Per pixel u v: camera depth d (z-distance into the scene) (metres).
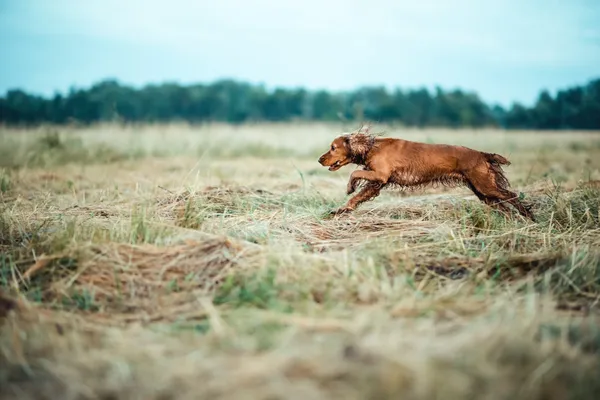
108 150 15.91
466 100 57.97
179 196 7.60
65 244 5.14
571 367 3.18
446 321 3.90
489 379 3.02
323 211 7.12
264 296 4.34
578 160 15.44
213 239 5.21
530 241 5.95
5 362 3.46
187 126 24.52
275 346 3.49
